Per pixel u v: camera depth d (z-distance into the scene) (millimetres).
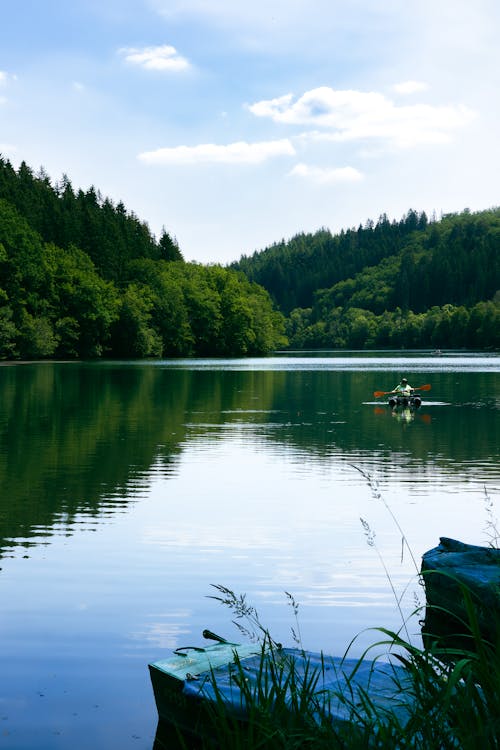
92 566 8359
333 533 9875
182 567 8352
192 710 4781
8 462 15234
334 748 3662
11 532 9781
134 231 134750
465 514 10914
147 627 6656
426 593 6992
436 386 42562
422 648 6125
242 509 11273
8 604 7211
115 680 5699
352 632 6535
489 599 6219
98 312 89500
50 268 83500
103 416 24469
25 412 25484
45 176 152625
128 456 16281
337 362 86562
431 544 9266
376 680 4926
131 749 4730
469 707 3605
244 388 39781
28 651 6188
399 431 21297
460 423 23422
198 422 23203
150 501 11789
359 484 13328
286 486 13164
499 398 33812
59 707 5285
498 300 163375
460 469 14883
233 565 8438
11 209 84562
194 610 7055
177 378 48875
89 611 7035
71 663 5980
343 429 21781
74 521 10383
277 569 8305
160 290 107500
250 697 4109
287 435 20250
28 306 81188
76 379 46156
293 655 5344
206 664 5168
